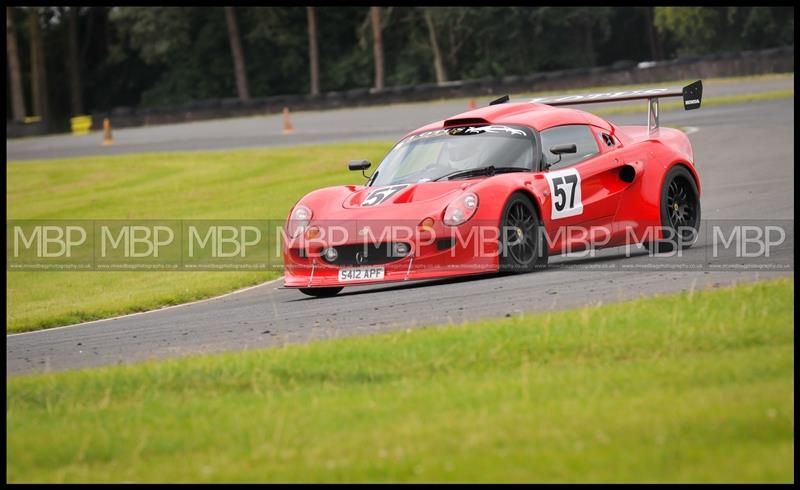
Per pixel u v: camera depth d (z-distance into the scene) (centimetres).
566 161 3253
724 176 5538
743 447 1355
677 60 14212
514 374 1836
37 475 1485
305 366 2006
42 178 9756
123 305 3641
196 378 1997
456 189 3078
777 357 1767
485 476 1307
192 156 10144
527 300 2594
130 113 18762
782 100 9819
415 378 1878
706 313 2133
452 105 14525
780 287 2319
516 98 14838
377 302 2875
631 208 3362
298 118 15400
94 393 1959
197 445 1561
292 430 1580
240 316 2986
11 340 3139
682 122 8794
